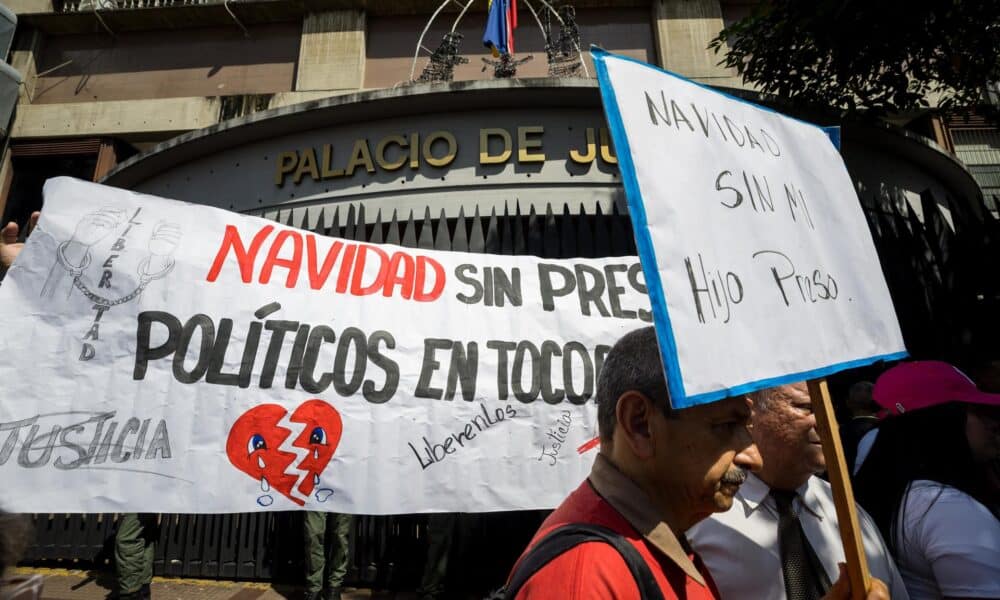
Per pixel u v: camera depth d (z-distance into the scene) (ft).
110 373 7.18
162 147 22.65
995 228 19.13
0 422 6.57
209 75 40.47
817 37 22.29
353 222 19.36
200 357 7.61
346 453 7.91
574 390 9.18
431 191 20.75
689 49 37.91
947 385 5.67
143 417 7.16
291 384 7.93
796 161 5.44
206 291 7.91
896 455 5.74
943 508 5.10
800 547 5.32
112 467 6.87
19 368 6.82
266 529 15.98
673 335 3.42
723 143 4.64
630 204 3.66
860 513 5.82
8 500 6.35
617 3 38.99
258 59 40.52
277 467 7.55
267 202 21.85
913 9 20.56
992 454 5.31
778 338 4.15
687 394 3.30
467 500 8.24
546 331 9.46
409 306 9.02
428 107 21.11
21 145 39.63
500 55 29.17
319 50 39.11
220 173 22.79
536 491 8.54
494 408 8.77
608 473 3.84
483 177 20.71
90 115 39.70
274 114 21.27
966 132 39.27
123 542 12.88
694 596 3.52
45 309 7.13
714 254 3.98
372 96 20.54
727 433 3.75
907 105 24.40
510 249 17.34
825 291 4.90
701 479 3.69
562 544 3.24
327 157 21.44
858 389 13.07
